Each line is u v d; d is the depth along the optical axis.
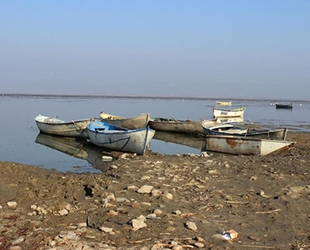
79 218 7.53
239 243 6.53
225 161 15.29
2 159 18.27
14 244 6.07
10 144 23.83
